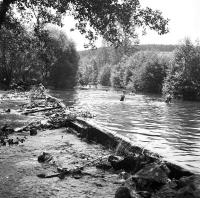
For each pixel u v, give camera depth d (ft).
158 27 49.21
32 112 85.10
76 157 38.34
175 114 110.01
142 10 48.67
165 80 254.88
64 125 60.54
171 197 23.81
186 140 61.62
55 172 31.81
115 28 51.88
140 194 24.99
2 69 220.64
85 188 27.78
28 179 29.76
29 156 38.22
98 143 46.29
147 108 129.39
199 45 241.35
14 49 71.26
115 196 24.58
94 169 33.78
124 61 454.40
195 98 220.64
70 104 135.74
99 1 46.03
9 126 60.03
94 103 144.66
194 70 230.48
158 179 26.99
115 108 123.13
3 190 26.76
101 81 524.93
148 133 68.59
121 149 39.34
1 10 49.21
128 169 33.47
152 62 298.35
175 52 248.52
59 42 294.05
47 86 282.15
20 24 62.08
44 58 69.10
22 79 217.15
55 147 43.60
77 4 49.47
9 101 120.57
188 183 24.22
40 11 58.03
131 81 365.20
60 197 25.53
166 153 49.60
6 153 39.37
